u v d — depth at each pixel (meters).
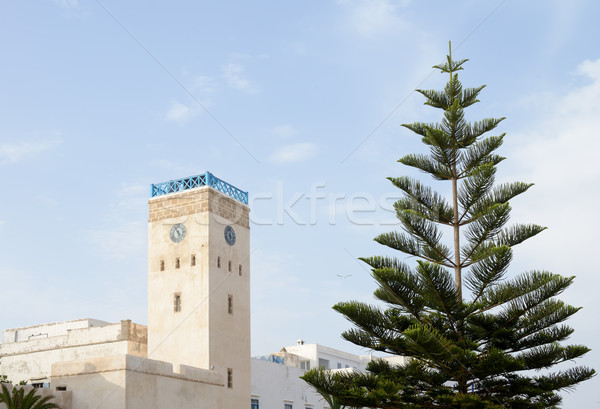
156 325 35.53
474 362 20.62
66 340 39.97
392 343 22.31
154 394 28.12
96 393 27.17
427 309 22.50
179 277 35.75
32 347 40.88
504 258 21.17
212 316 34.69
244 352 36.53
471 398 19.98
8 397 24.75
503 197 23.47
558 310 21.92
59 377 28.16
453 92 25.00
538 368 22.50
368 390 22.19
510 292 21.86
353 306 21.83
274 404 42.94
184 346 34.53
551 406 22.30
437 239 23.08
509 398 21.92
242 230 38.62
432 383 21.67
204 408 31.12
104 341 38.69
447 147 24.00
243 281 37.72
